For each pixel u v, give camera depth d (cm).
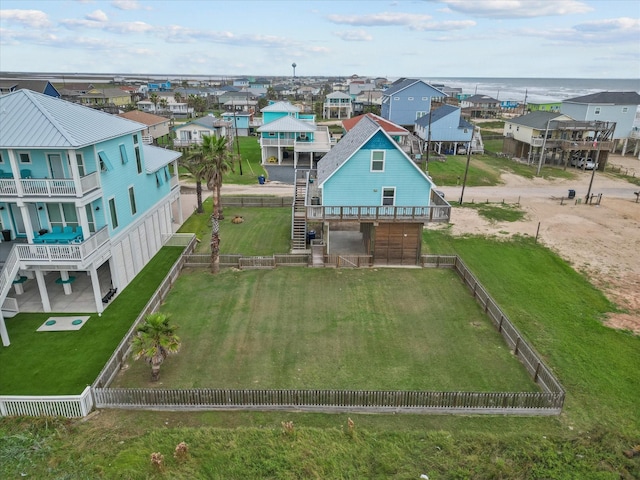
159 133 6838
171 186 3506
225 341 2059
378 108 11050
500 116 12144
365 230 3186
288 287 2614
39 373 1814
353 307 2386
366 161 2795
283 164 6219
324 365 1888
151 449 1421
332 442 1470
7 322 2192
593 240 3475
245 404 1636
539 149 6431
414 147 6706
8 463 1347
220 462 1379
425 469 1372
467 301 2466
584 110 6862
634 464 1408
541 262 3053
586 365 1922
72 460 1369
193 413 1616
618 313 2384
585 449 1462
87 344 2022
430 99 8044
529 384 1786
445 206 2762
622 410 1655
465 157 6838
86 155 2175
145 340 1684
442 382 1789
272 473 1347
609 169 6059
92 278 2216
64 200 2056
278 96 17200
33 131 1991
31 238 2106
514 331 1997
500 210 4250
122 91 12800
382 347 2025
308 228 3478
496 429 1552
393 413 1638
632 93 7019
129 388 1719
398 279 2731
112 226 2423
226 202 4338
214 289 2580
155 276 2761
